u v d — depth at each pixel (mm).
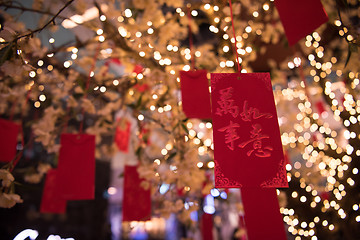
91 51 2354
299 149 2461
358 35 1751
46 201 2615
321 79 2354
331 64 2326
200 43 3049
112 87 2391
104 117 2639
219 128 1387
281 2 1498
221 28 2148
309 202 2229
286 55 2596
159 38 2242
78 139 1966
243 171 1314
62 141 1938
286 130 2609
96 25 2143
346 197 2088
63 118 2428
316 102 2984
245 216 1336
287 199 2242
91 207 4879
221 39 2225
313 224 2098
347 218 2043
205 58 2414
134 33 2107
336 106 2266
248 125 1396
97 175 4871
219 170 1312
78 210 4785
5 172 1562
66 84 2400
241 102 1438
